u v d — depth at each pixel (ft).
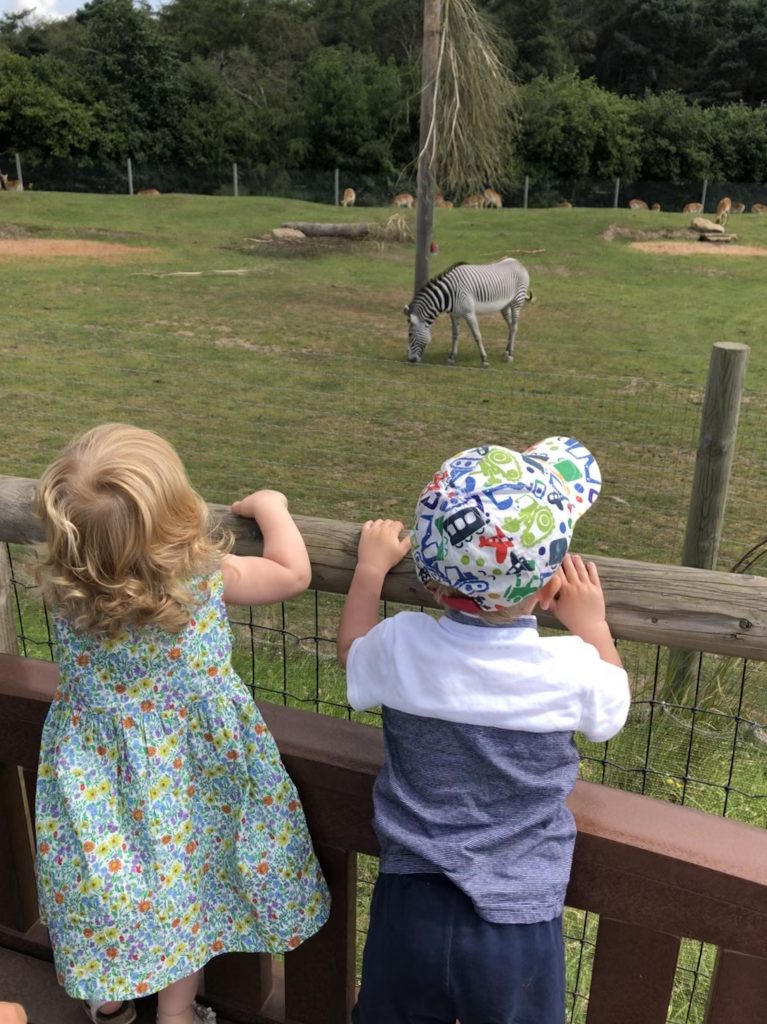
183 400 27.17
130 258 58.49
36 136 127.03
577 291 51.93
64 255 58.49
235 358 33.14
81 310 41.45
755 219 86.84
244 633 13.60
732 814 9.62
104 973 4.57
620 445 23.30
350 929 5.05
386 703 4.25
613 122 123.44
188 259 58.95
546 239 70.23
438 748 4.10
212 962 5.36
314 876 4.72
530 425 25.38
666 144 125.90
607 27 167.94
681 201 125.18
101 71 133.90
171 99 135.74
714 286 54.24
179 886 4.59
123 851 4.49
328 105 130.52
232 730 4.56
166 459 4.20
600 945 4.51
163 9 163.73
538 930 4.00
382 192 125.70
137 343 34.78
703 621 4.39
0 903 5.82
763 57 160.86
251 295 47.03
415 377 31.53
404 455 22.89
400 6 159.53
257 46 160.76
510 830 4.01
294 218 77.82
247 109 140.36
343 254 63.10
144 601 4.11
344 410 26.66
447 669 4.06
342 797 4.64
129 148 133.90
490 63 29.40
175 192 133.80
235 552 5.05
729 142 128.57
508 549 3.83
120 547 4.03
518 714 4.00
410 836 4.08
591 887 4.33
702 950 7.21
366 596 4.60
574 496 4.45
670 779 10.01
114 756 4.52
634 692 11.39
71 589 4.15
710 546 11.66
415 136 130.00
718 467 11.26
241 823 4.61
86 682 4.47
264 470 21.65
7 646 7.01
